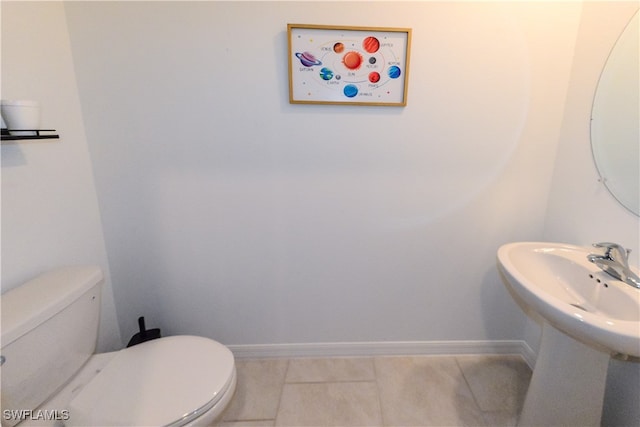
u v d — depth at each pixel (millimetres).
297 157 1305
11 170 965
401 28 1156
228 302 1498
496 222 1404
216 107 1237
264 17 1151
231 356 1078
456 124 1278
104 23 1141
